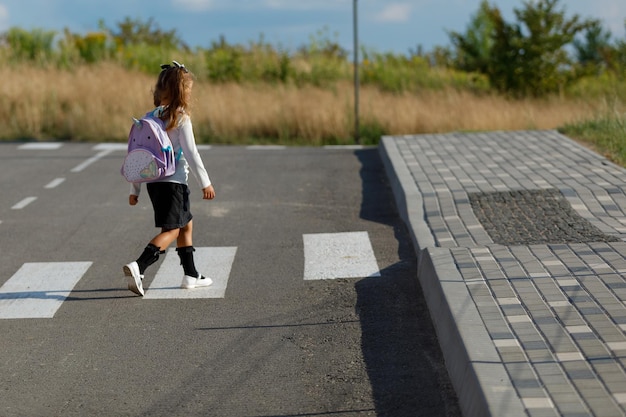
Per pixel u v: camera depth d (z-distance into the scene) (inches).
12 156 567.8
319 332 228.7
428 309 241.6
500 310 203.9
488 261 247.8
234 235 341.4
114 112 708.0
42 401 189.2
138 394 191.6
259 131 677.3
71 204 407.8
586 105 754.2
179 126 252.2
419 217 326.3
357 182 444.5
